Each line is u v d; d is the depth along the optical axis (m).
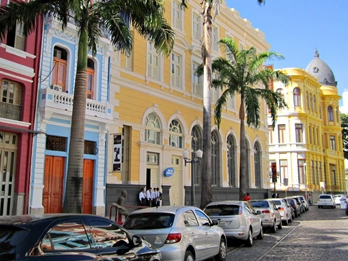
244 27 34.94
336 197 49.75
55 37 16.95
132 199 20.38
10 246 4.57
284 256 11.16
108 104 18.61
